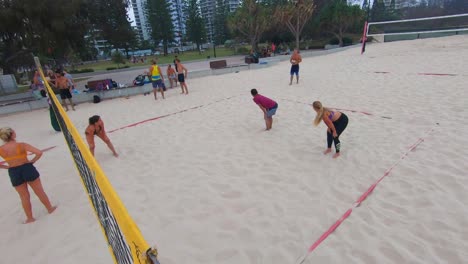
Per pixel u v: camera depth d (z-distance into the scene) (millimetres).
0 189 4754
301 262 2648
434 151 4406
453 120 5484
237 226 3236
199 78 15945
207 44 72375
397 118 5973
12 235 3461
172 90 12734
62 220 3648
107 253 2982
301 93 9258
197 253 2889
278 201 3629
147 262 1127
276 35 34125
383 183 3746
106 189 1610
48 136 7594
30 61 20672
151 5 50844
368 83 9461
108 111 9789
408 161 4211
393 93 7887
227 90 11297
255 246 2910
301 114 7016
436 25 33969
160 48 74688
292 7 26797
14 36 15938
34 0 13625
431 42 20156
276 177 4219
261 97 5910
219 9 59844
